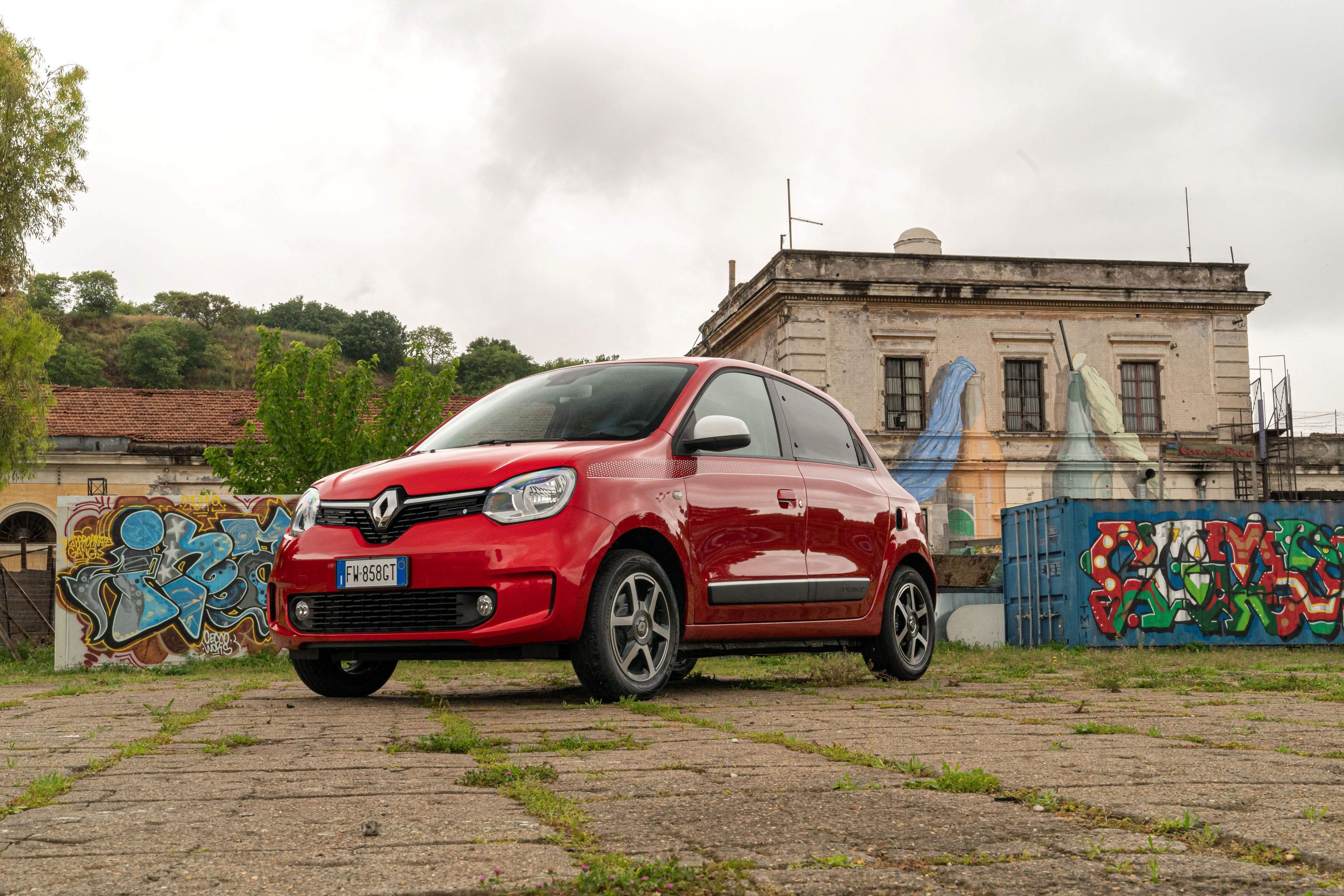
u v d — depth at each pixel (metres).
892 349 25.11
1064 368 25.83
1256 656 11.89
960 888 1.58
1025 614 15.93
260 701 5.24
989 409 25.38
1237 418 26.42
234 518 12.12
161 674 9.88
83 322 100.62
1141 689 5.94
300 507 5.16
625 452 4.95
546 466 4.67
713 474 5.30
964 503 25.17
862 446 6.64
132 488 24.81
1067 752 2.96
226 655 11.94
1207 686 6.04
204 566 12.01
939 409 25.17
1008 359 25.64
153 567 11.90
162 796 2.36
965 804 2.20
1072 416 25.73
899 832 1.94
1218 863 1.70
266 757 3.02
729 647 5.36
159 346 96.00
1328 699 5.09
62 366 81.56
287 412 16.44
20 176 20.41
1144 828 1.96
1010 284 25.42
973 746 3.12
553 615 4.46
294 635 4.86
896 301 25.16
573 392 5.56
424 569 4.52
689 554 5.04
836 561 5.88
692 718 3.98
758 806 2.19
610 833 1.94
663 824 2.01
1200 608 15.30
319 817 2.10
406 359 17.36
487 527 4.53
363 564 4.65
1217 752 2.98
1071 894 1.54
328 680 5.43
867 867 1.69
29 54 21.12
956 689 5.77
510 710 4.49
